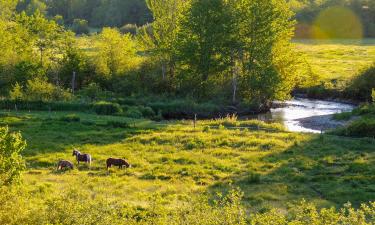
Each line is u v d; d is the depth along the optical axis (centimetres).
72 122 5156
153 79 7338
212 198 2827
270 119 6209
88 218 1745
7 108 5941
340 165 3681
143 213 2356
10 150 2148
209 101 6806
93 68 7569
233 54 6850
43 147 4172
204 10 6825
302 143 4406
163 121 5716
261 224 1688
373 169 3503
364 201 2803
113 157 3759
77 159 3697
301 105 7256
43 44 7562
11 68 6894
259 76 6688
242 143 4406
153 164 3753
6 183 2050
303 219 1716
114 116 5712
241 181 3288
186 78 7088
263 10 6700
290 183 3234
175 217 1762
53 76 7306
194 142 4400
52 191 2866
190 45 6838
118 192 2923
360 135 4684
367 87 7375
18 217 1758
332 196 2911
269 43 6744
